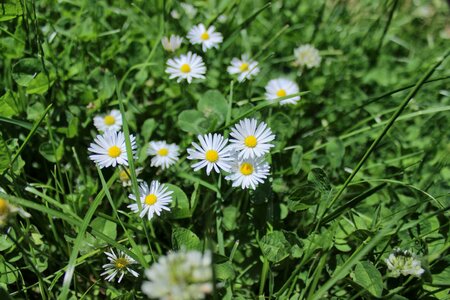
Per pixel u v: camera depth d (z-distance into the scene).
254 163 0.34
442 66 0.49
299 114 0.44
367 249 0.30
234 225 0.36
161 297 0.26
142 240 0.37
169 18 0.47
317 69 0.48
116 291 0.34
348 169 0.41
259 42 0.50
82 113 0.41
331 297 0.34
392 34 0.52
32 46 0.41
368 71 0.49
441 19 0.55
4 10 0.39
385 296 0.32
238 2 0.47
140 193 0.33
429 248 0.35
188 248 0.33
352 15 0.53
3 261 0.34
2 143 0.34
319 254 0.34
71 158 0.40
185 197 0.35
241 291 0.35
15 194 0.35
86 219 0.31
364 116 0.45
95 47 0.45
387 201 0.39
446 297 0.33
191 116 0.39
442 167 0.40
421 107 0.46
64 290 0.30
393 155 0.43
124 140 0.34
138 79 0.43
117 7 0.49
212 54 0.47
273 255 0.33
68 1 0.45
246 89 0.44
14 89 0.41
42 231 0.36
